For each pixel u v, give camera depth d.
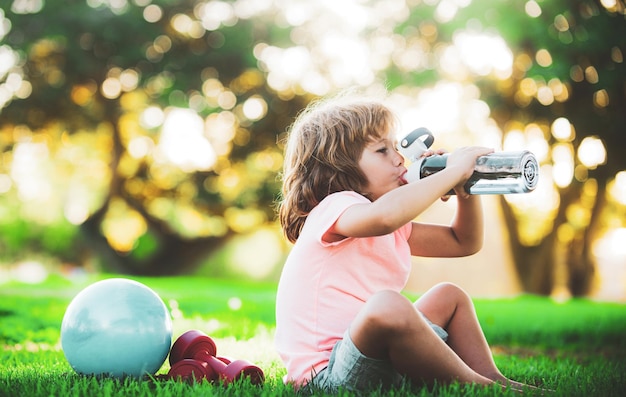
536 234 15.02
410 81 11.96
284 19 14.84
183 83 14.52
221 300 8.10
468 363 2.56
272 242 18.39
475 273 15.16
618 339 5.62
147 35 14.31
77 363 2.63
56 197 18.34
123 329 2.61
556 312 8.60
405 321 2.12
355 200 2.41
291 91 15.41
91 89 15.05
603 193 11.84
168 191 17.03
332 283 2.41
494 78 11.04
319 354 2.37
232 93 15.23
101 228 17.67
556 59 9.31
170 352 2.77
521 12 9.61
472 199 2.72
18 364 3.44
